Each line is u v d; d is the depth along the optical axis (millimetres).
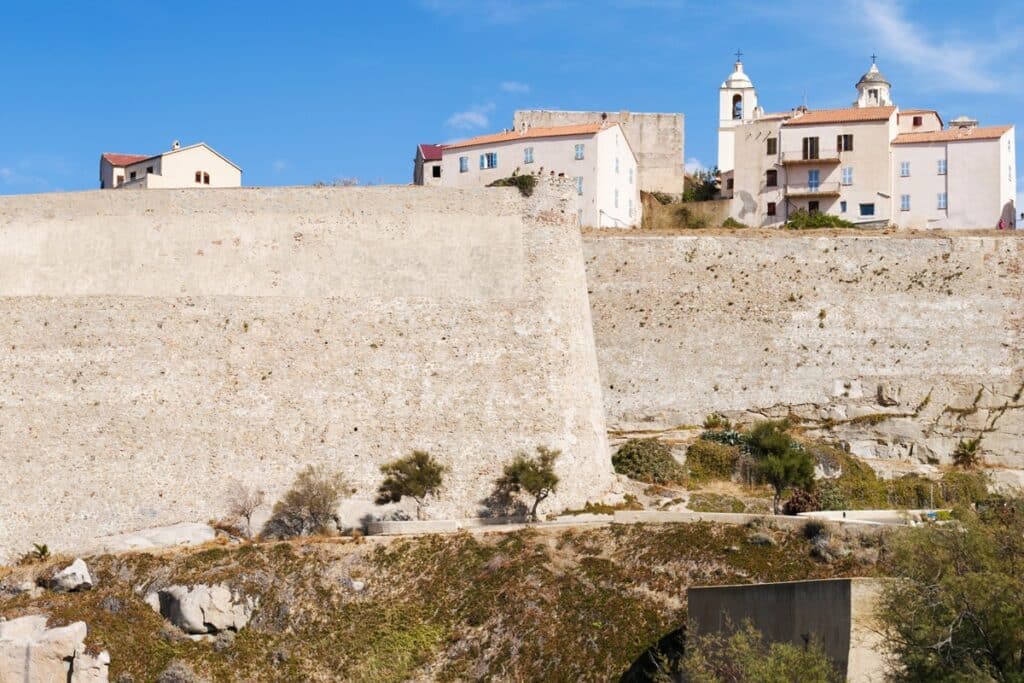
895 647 42844
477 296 73000
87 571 62938
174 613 60781
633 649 56250
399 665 58406
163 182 101625
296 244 73625
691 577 59094
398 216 74125
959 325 81562
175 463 70125
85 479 69938
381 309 72688
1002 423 79562
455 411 71250
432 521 67000
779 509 70875
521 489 69375
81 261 73438
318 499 68000
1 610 61125
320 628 60344
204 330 72125
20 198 74625
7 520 69500
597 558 61406
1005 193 98500
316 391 71438
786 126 100750
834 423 80688
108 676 58406
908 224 98125
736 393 81812
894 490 74500
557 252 74188
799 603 45625
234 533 68250
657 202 105812
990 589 42344
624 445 77312
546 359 72250
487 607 59812
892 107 103438
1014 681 40969
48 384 71562
